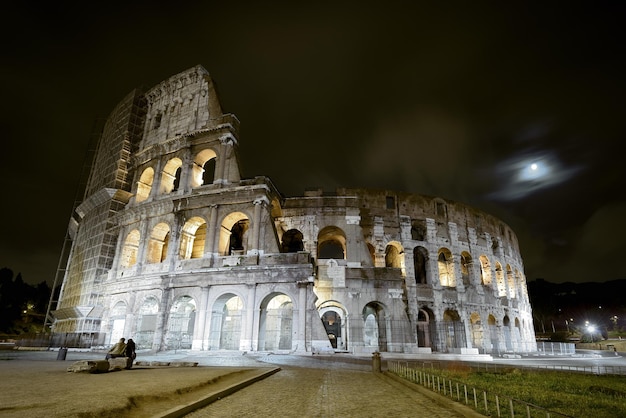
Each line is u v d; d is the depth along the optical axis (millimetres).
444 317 62250
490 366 33750
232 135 53719
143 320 48250
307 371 27734
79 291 59312
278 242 48250
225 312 48812
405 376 22047
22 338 56812
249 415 12992
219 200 49469
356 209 54906
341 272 49469
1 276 112938
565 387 19891
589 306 127000
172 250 49500
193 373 21656
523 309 75688
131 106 67875
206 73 61188
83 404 11633
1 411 10570
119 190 61562
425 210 64125
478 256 66500
